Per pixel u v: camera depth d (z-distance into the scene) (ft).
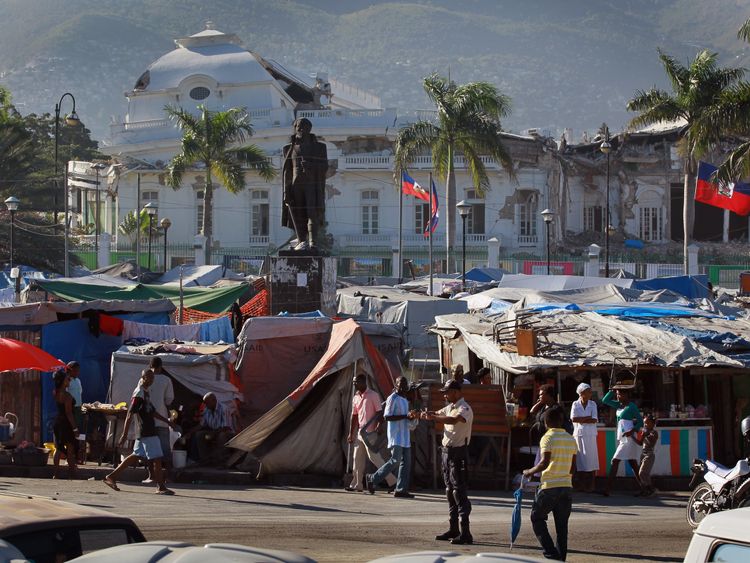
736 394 98.84
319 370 81.66
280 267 131.95
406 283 213.25
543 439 50.19
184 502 66.74
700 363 88.63
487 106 240.32
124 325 105.29
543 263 275.80
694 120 213.66
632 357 88.22
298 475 82.02
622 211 331.98
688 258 237.45
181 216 334.24
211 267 207.10
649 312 110.42
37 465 84.07
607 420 88.02
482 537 57.06
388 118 331.36
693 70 221.25
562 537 49.80
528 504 72.54
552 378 92.94
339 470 82.48
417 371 132.16
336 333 87.51
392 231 327.47
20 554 23.62
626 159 331.98
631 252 313.32
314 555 48.24
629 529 62.59
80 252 284.61
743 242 339.16
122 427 84.48
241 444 81.30
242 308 139.13
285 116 335.67
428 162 323.78
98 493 69.46
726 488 63.26
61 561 26.45
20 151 285.64
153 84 360.69
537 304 121.70
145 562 21.29
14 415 90.68
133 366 89.25
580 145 335.47
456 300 143.84
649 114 224.94
